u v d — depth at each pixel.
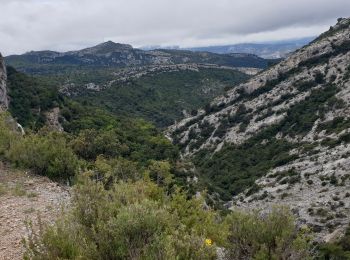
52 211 12.47
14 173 17.66
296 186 81.06
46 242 7.36
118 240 6.93
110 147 45.25
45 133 38.59
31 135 22.44
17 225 11.04
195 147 134.25
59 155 18.83
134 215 7.12
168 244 6.59
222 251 9.63
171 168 53.53
